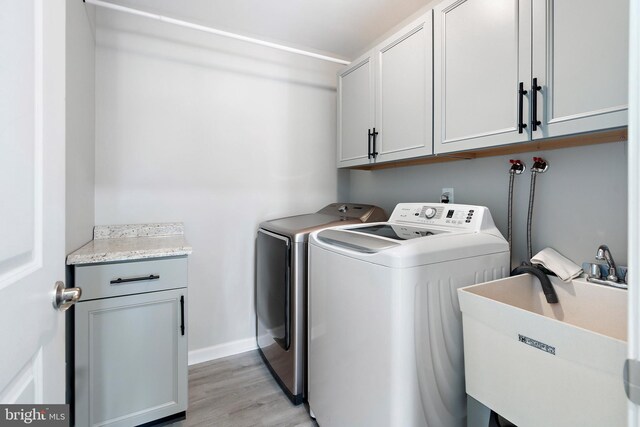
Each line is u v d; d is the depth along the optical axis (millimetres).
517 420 854
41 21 632
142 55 1863
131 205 1858
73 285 1269
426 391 1026
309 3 1821
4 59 497
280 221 2014
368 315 1067
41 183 635
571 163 1244
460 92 1318
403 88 1634
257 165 2252
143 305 1372
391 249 1005
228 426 1492
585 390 704
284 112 2344
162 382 1413
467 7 1283
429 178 1918
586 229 1196
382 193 2299
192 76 2012
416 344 995
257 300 2195
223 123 2121
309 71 2434
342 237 1308
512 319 853
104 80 1766
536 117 1048
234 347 2193
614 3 866
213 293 2121
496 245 1231
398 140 1673
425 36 1486
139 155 1872
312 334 1471
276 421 1527
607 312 1023
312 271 1470
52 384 697
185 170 2008
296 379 1630
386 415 995
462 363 1128
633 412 389
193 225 2043
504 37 1144
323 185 2523
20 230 549
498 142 1167
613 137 1081
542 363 788
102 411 1298
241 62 2170
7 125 506
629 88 396
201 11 1896
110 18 1775
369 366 1065
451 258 1083
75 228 1352
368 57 1898
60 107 728
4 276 500
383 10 1887
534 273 1173
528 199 1389
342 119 2186
